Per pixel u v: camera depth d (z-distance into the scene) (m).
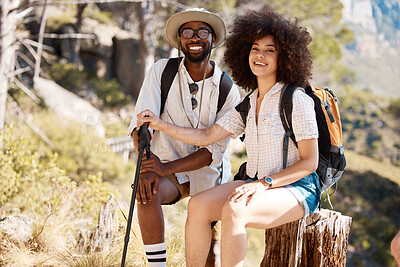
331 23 18.91
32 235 3.80
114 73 25.77
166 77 3.02
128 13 30.67
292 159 2.58
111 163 10.79
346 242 2.85
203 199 2.51
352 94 48.84
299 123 2.47
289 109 2.50
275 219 2.42
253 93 2.77
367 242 18.34
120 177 10.80
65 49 24.22
